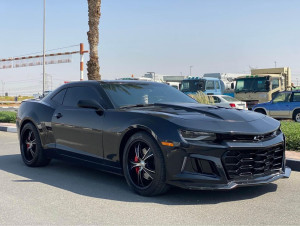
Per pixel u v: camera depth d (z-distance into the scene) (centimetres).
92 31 1383
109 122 467
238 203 402
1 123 1441
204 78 2139
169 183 402
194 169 391
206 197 423
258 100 1984
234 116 428
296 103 1700
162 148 400
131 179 440
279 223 342
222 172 387
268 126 431
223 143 389
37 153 591
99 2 1384
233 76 2494
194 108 451
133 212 374
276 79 1994
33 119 594
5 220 354
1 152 782
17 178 534
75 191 459
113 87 523
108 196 435
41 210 385
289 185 480
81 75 2088
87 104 486
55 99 588
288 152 668
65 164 639
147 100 515
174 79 2533
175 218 355
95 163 492
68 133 533
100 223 344
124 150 444
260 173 412
